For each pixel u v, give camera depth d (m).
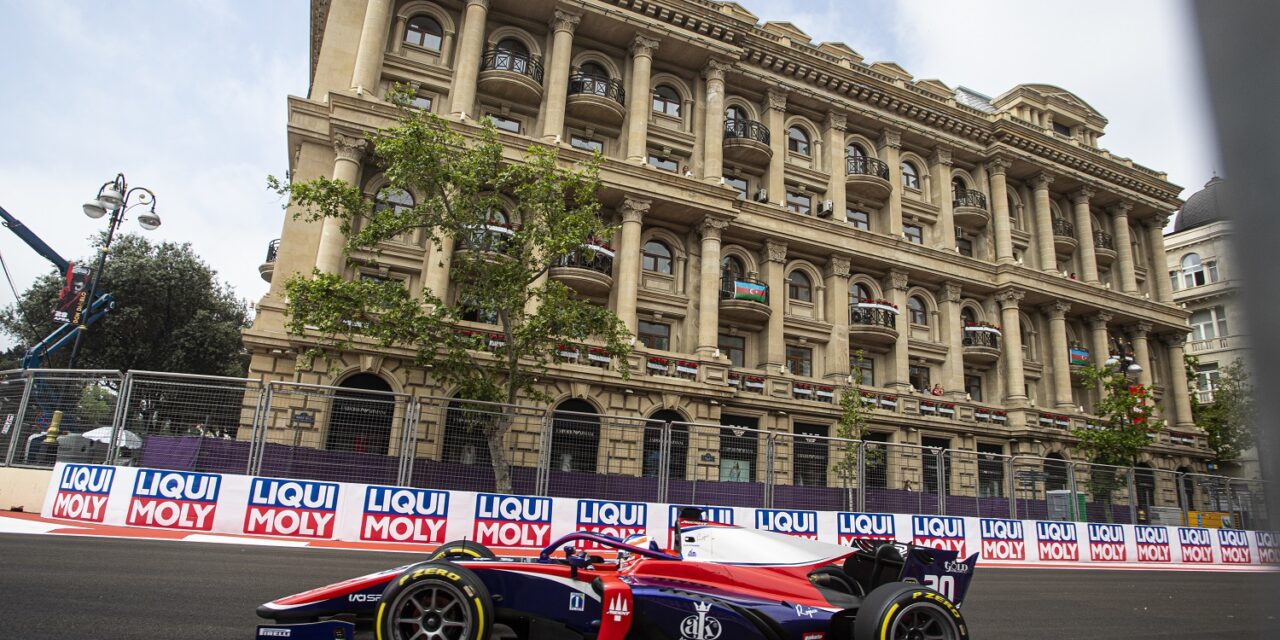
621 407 24.77
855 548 6.62
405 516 13.35
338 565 9.78
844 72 34.03
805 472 16.84
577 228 19.39
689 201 27.86
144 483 12.69
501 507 13.84
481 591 4.87
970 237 38.28
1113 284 42.56
